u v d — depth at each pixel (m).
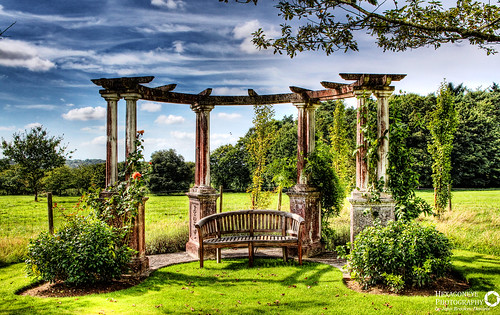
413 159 6.18
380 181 5.57
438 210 10.83
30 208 17.08
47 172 20.25
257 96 7.13
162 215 14.19
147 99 6.25
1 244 6.81
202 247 6.03
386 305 4.05
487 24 3.52
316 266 6.04
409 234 4.78
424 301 4.14
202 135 7.04
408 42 3.98
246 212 6.95
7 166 19.77
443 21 3.60
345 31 3.54
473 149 27.58
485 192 23.84
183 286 4.98
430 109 24.86
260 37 3.79
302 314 3.85
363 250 4.84
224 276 5.50
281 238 6.28
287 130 24.34
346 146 11.31
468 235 7.72
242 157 26.22
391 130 5.95
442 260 4.77
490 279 4.88
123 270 5.30
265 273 5.64
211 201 6.99
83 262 4.75
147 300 4.32
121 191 5.53
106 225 5.26
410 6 3.56
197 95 7.06
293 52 3.77
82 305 4.06
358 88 5.70
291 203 7.00
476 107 32.12
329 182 7.18
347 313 3.86
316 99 7.05
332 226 8.83
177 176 30.17
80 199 5.69
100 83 5.76
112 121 5.83
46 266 4.77
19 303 4.15
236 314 3.86
